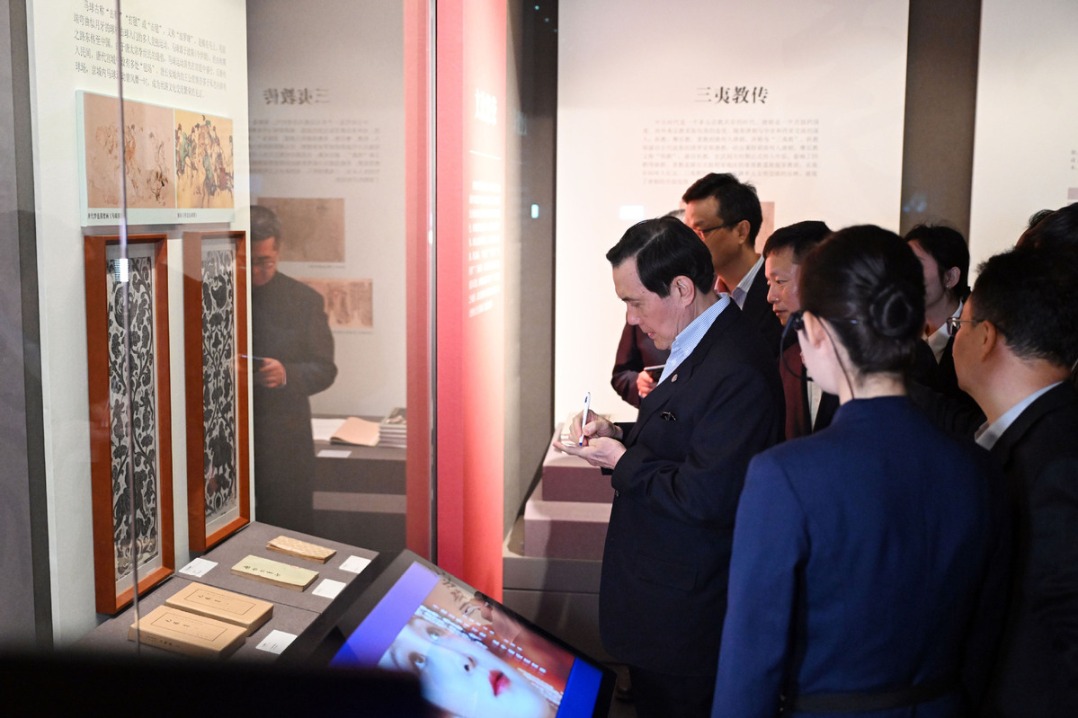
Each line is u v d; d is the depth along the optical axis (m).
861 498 1.21
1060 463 1.43
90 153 1.16
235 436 1.74
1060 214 1.86
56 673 0.28
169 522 1.51
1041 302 1.50
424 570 1.73
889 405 1.27
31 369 1.08
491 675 1.58
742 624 1.26
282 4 1.76
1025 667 1.44
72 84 1.12
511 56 3.44
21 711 0.28
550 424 3.75
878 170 3.49
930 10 3.41
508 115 3.44
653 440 1.97
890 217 3.50
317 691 0.29
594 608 3.38
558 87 3.58
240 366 1.73
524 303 3.71
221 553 1.68
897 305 1.24
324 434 2.04
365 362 2.14
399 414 2.30
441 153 2.41
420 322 2.42
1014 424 1.52
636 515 1.99
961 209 3.49
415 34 2.25
